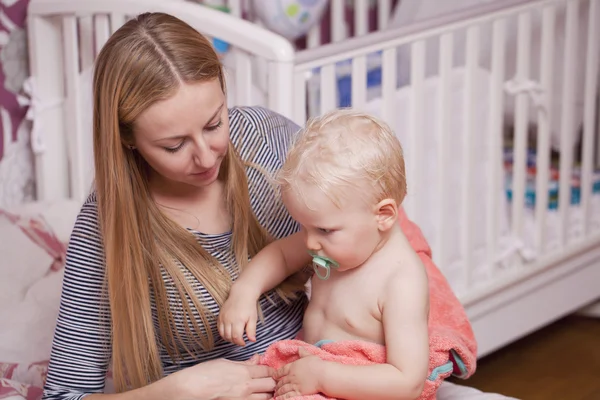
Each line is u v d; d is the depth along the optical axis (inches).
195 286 46.6
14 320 66.0
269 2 97.5
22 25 86.7
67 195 88.6
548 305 102.3
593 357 105.7
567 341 110.5
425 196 86.8
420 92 80.1
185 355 48.7
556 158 110.0
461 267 89.5
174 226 46.2
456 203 89.1
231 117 51.4
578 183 103.3
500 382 99.7
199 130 41.5
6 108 87.0
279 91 66.4
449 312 51.6
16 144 88.4
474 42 83.5
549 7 89.0
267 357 46.3
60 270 71.6
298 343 45.4
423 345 41.9
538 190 93.7
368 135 42.5
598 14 95.0
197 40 42.2
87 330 46.9
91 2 77.5
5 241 72.3
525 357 106.3
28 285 69.6
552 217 99.7
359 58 74.4
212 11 69.2
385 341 43.1
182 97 40.4
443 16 80.7
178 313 46.5
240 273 48.1
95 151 44.5
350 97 94.4
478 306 92.4
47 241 73.3
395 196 43.3
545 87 90.7
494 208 89.6
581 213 100.2
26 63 87.8
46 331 65.8
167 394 43.6
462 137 88.4
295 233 48.4
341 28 109.1
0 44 85.3
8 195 88.1
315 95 97.2
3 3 85.0
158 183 47.1
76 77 82.5
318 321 46.8
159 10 71.5
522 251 93.0
